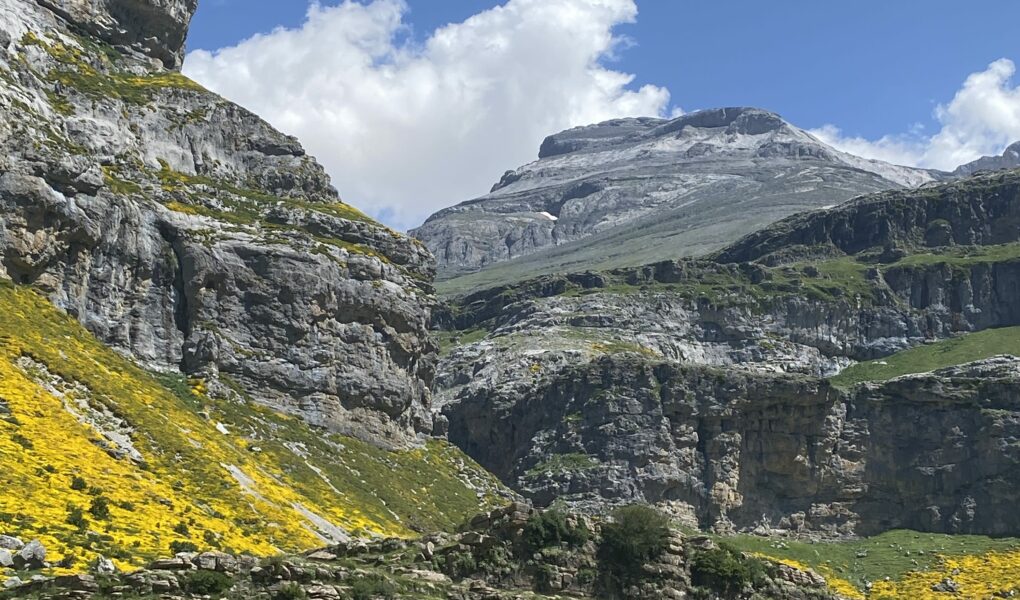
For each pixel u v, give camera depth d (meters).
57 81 155.00
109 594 73.38
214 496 120.19
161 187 156.12
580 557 88.75
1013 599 182.00
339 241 167.12
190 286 149.38
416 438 170.38
